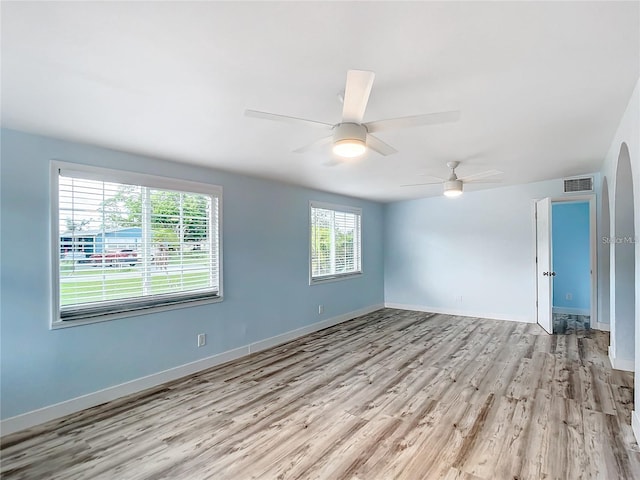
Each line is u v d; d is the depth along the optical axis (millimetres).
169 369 3346
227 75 1776
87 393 2783
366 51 1578
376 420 2537
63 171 2697
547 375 3344
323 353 4168
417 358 3926
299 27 1393
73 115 2238
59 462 2080
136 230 3184
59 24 1338
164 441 2291
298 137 2740
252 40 1477
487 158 3609
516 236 5590
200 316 3650
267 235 4500
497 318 5801
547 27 1424
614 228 3340
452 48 1567
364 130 1980
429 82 1894
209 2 1237
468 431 2363
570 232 6145
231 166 3709
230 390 3111
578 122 2574
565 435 2287
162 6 1249
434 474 1924
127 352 3043
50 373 2602
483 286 5941
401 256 6895
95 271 2898
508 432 2340
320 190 5402
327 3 1254
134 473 1973
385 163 3715
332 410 2703
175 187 3471
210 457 2113
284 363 3828
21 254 2482
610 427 2373
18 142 2484
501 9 1305
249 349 4176
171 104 2109
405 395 2957
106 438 2334
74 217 2779
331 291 5629
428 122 1937
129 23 1342
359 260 6395
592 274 5004
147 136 2664
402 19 1354
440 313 6402
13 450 2205
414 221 6703
